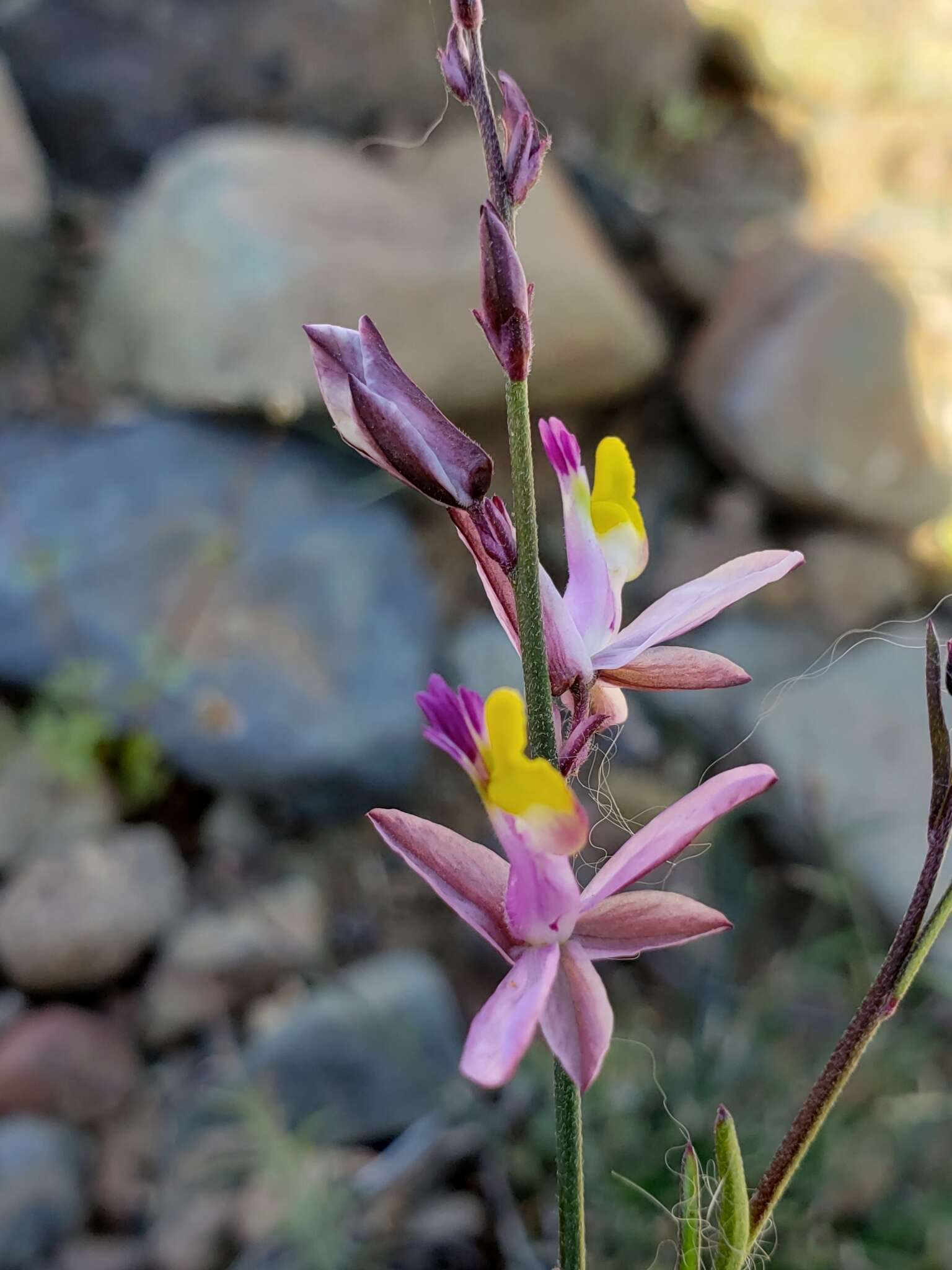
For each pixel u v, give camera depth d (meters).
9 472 0.20
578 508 0.06
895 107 0.36
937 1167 0.14
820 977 0.17
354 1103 0.15
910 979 0.05
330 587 0.20
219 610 0.19
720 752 0.20
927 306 0.26
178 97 0.26
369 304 0.22
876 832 0.18
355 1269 0.13
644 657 0.05
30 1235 0.13
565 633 0.05
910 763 0.19
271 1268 0.13
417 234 0.23
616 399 0.25
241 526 0.20
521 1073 0.14
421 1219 0.13
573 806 0.05
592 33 0.30
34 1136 0.14
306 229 0.22
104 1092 0.15
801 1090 0.14
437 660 0.21
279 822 0.19
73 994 0.16
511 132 0.05
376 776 0.19
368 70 0.27
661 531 0.25
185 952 0.16
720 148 0.32
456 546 0.23
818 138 0.34
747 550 0.24
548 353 0.23
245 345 0.21
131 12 0.26
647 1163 0.13
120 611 0.19
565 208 0.25
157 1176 0.14
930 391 0.25
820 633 0.23
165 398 0.22
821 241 0.26
